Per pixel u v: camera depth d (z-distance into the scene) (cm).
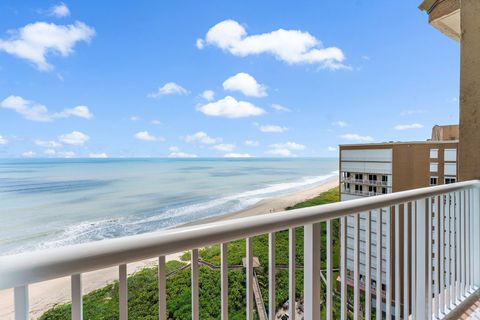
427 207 165
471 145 228
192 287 71
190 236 66
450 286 191
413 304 160
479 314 183
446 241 187
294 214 90
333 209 103
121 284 60
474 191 215
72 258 50
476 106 227
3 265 45
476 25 230
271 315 88
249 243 81
